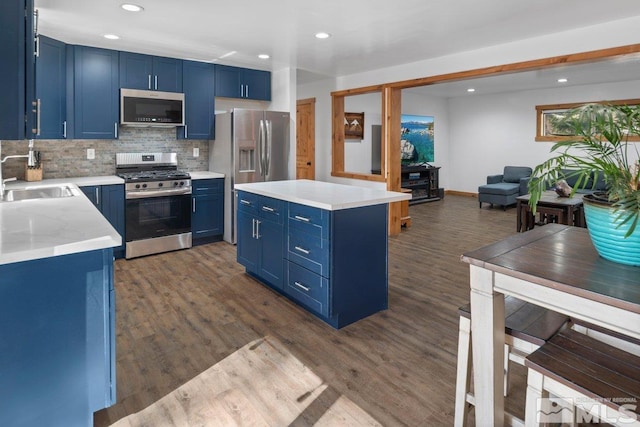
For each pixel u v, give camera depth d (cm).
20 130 188
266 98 571
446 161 1009
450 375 229
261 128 512
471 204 856
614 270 137
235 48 441
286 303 329
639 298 114
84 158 464
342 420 191
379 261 308
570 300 128
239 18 342
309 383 221
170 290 356
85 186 412
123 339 268
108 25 363
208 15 336
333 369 235
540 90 835
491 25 357
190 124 505
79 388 173
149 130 505
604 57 351
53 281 163
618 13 325
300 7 316
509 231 596
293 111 551
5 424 158
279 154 533
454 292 355
